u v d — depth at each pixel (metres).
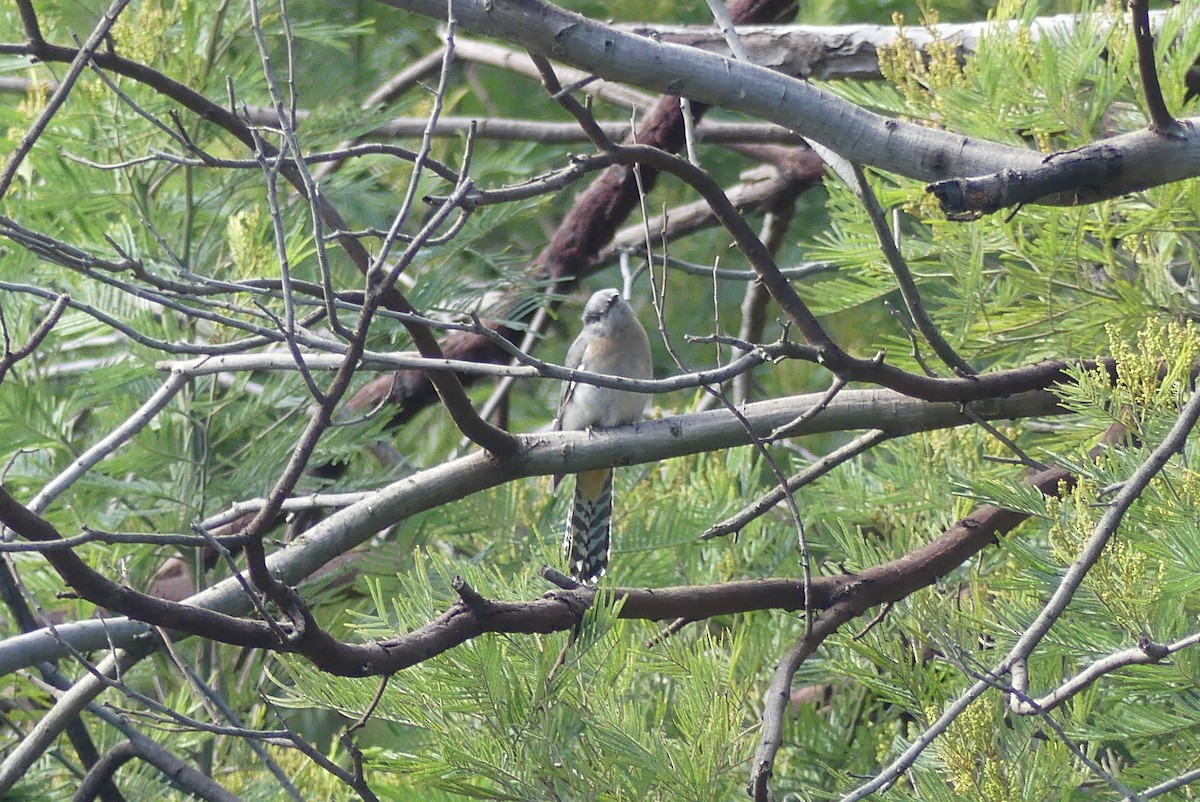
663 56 7.47
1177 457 7.14
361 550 12.34
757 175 16.45
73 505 11.27
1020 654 6.41
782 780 9.59
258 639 5.85
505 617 6.90
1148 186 7.02
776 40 11.51
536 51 7.34
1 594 9.62
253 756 11.18
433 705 7.09
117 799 9.49
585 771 6.93
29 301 11.71
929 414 9.52
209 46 12.46
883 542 10.73
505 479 9.40
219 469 12.18
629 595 7.90
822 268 12.13
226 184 12.46
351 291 7.35
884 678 8.13
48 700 10.95
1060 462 7.57
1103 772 6.07
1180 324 9.00
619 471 12.56
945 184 6.73
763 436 9.59
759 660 8.31
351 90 16.39
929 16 10.48
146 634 8.55
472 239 12.06
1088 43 8.80
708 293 19.02
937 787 7.23
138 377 11.52
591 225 13.56
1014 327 9.47
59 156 11.91
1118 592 6.50
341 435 11.86
